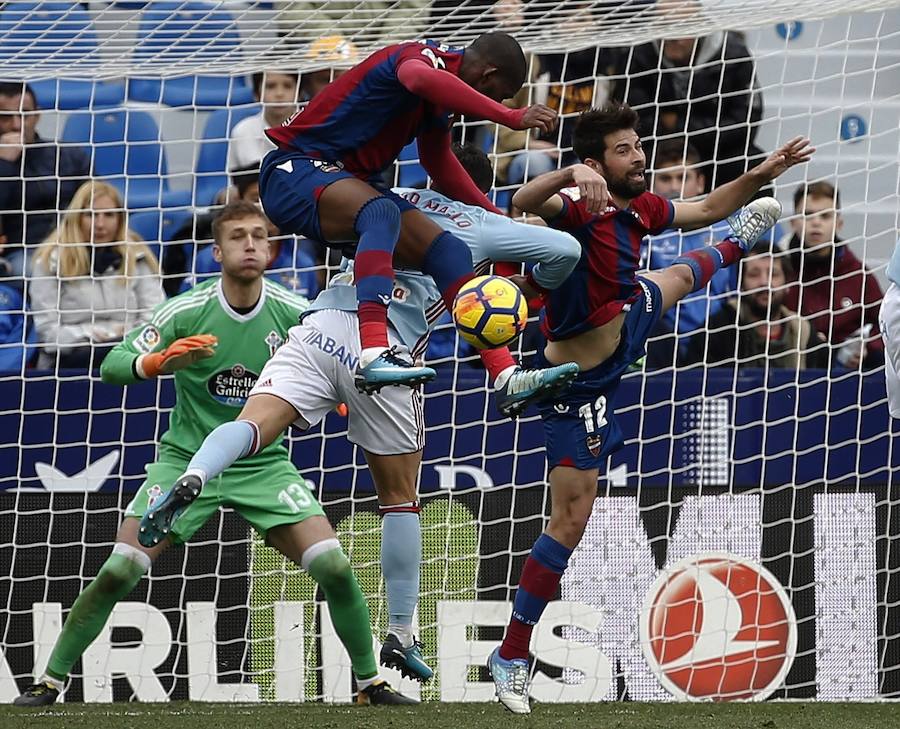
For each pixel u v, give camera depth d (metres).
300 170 13.81
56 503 20.52
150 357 17.53
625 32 22.11
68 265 24.14
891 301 16.84
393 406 16.33
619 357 16.83
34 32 20.08
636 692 20.48
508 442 20.81
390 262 13.38
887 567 20.78
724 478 20.78
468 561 20.64
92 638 18.33
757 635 20.64
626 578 20.62
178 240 24.59
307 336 15.35
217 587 20.41
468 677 20.52
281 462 18.59
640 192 16.55
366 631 18.55
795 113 27.36
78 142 26.22
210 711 17.45
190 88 26.89
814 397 20.94
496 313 13.13
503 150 25.38
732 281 24.30
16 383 20.58
